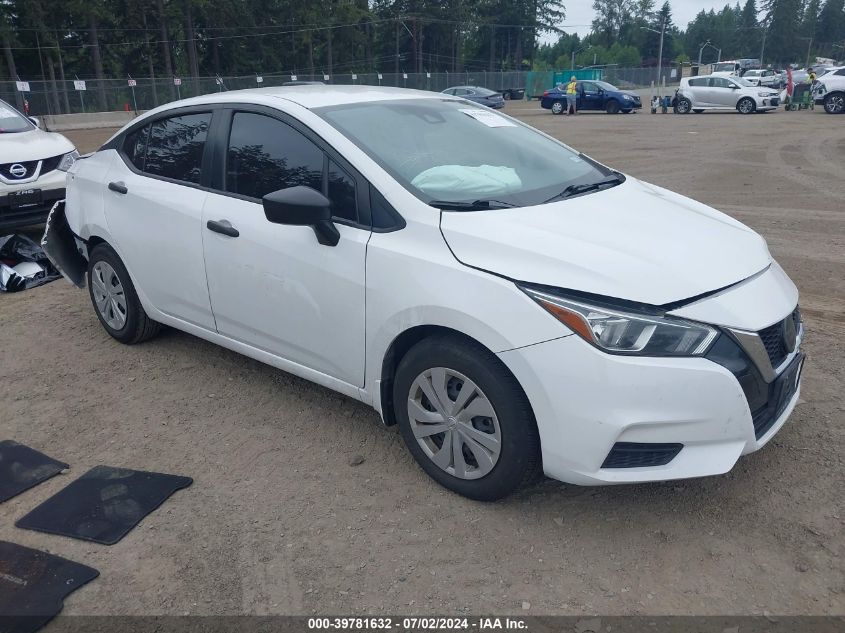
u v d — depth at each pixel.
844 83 24.55
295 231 3.52
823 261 6.74
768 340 2.88
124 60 60.38
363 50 75.38
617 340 2.67
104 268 4.90
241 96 4.01
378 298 3.18
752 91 26.12
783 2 127.31
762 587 2.66
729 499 3.16
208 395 4.28
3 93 37.47
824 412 3.86
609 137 19.05
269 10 65.69
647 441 2.70
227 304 3.97
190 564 2.86
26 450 3.70
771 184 10.96
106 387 4.41
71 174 5.11
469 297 2.87
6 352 4.98
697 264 2.93
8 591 2.72
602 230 3.08
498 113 4.48
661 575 2.73
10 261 6.69
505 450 2.94
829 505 3.09
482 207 3.16
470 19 82.44
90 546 2.96
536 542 2.93
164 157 4.38
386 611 2.61
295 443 3.73
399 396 3.29
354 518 3.11
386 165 3.33
